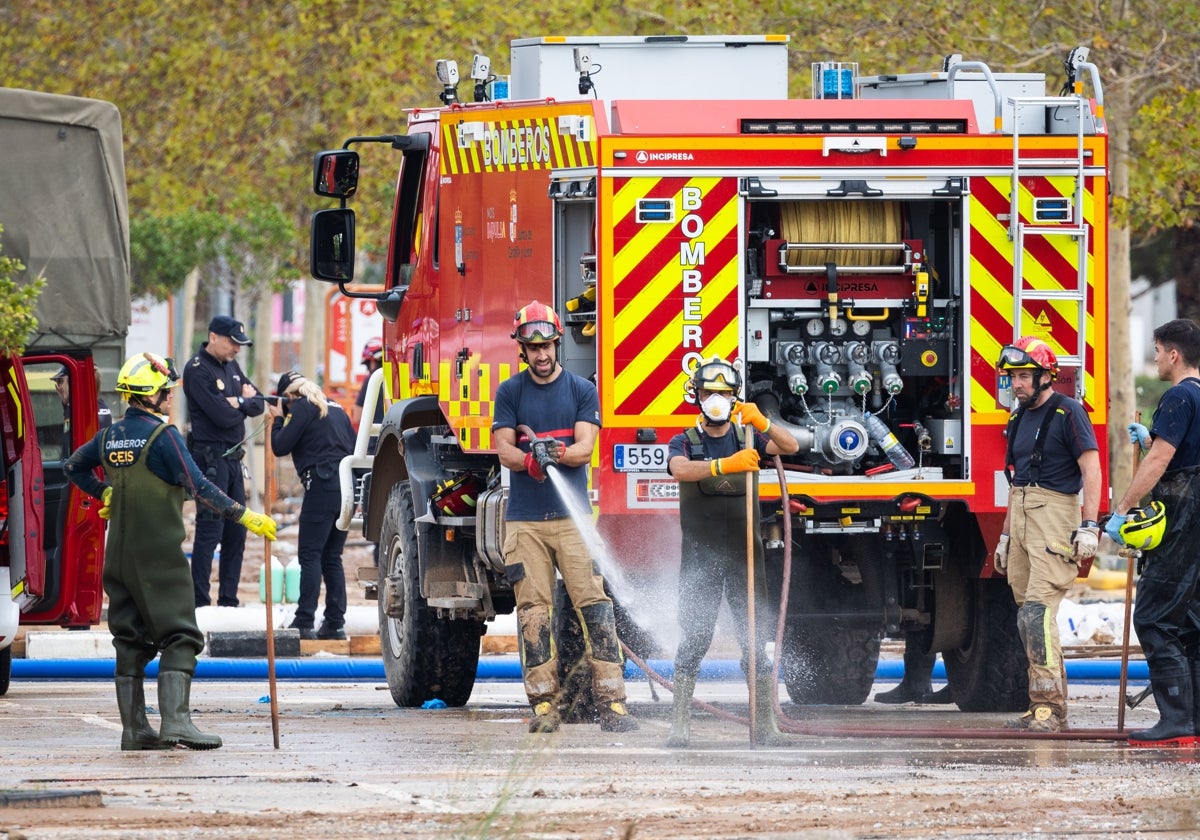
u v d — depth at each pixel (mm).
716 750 36375
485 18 105188
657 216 40500
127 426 37500
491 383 44156
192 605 37719
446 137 46844
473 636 48000
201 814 27891
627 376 40375
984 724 42156
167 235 159375
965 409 41562
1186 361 38781
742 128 40875
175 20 122375
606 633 39594
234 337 61812
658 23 97312
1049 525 39812
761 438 38000
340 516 60031
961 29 87062
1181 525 38031
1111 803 29109
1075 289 41812
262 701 50344
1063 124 42531
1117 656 58906
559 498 39344
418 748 37406
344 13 114938
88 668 56531
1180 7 86875
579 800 29562
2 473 50438
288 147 130125
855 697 48625
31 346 54125
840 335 41844
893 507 41438
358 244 128500
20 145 54219
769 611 42594
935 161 41312
